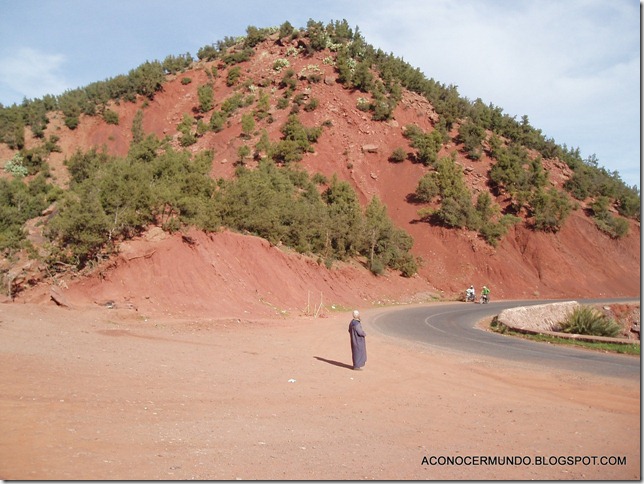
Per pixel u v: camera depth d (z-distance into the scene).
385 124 78.81
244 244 30.94
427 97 90.62
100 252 22.34
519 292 59.22
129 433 6.73
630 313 42.00
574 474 6.20
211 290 24.73
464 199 65.56
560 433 7.99
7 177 66.19
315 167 69.44
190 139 74.50
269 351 15.70
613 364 14.82
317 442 7.06
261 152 66.62
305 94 81.69
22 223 34.78
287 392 10.33
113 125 85.62
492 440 7.56
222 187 35.47
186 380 10.69
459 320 30.66
